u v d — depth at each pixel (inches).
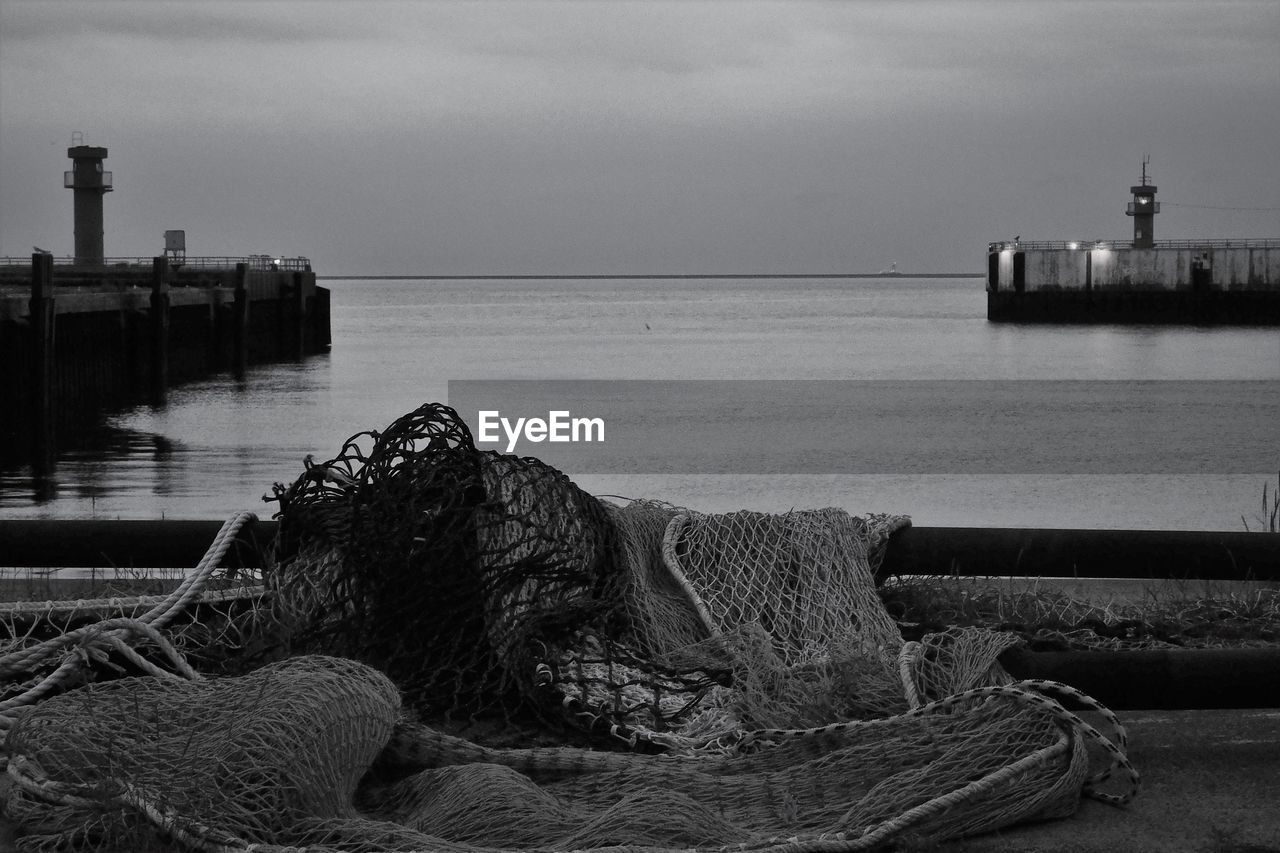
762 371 2166.6
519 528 207.6
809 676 183.2
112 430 1401.3
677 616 218.1
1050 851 141.6
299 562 211.8
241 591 231.8
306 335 2775.6
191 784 134.5
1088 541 246.7
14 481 1016.2
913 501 834.2
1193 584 277.7
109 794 134.3
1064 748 149.0
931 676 177.9
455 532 196.1
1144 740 178.9
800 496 862.5
